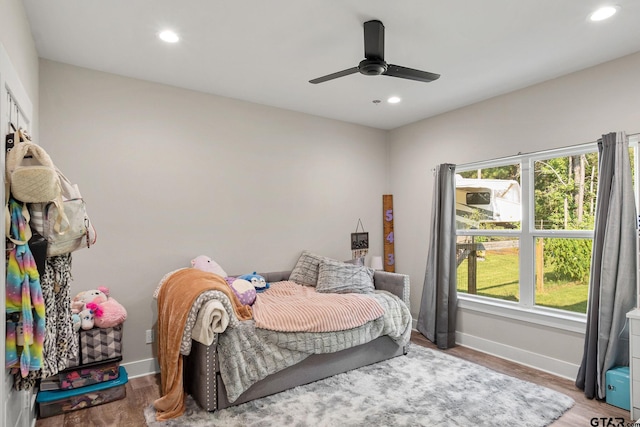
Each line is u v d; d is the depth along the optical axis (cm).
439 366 336
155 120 332
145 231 326
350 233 462
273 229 400
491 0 211
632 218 271
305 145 426
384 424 240
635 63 277
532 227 353
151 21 233
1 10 161
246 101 384
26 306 152
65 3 213
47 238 166
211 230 360
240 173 379
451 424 239
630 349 248
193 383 278
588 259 315
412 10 221
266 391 278
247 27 240
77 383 263
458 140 409
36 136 270
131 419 250
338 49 272
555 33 248
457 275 425
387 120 456
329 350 301
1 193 143
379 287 400
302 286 386
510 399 272
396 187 488
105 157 309
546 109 331
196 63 295
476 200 406
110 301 283
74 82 297
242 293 301
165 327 275
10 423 167
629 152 286
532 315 339
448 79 328
